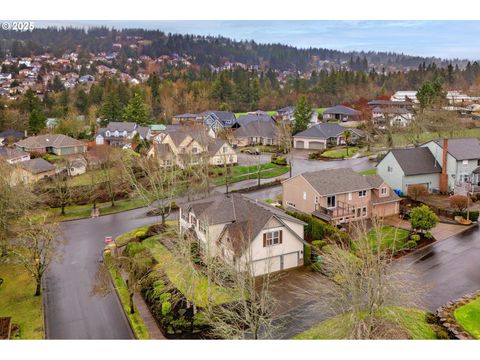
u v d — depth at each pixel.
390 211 51.94
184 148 75.75
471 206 52.31
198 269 38.22
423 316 29.88
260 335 28.98
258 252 37.00
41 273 36.19
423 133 88.62
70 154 87.19
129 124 107.31
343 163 78.81
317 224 43.66
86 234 50.78
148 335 29.88
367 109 120.62
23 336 29.92
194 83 178.00
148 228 50.19
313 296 31.22
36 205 59.00
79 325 31.48
